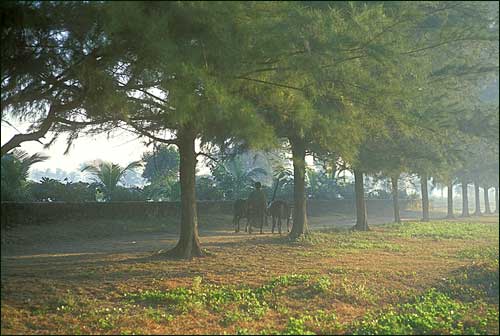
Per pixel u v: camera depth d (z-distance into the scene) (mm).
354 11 9578
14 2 8383
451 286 12102
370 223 35625
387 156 19344
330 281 12352
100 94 9500
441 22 11031
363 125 12203
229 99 7918
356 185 27547
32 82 9609
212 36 8094
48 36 9055
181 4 7676
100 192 28844
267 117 10344
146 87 10102
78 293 10641
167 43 7785
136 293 10852
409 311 10070
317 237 21938
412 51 10672
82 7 8445
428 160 18953
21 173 23656
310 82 9758
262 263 15219
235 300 10656
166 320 9164
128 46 8758
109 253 16953
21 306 9453
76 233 22391
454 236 22422
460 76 12258
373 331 8484
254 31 8422
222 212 33469
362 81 10125
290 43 8828
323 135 10664
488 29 10766
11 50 8750
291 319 9172
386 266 15047
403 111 12031
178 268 13805
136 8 7488
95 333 8258
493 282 12086
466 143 15156
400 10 9602
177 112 8320
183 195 15852
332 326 8969
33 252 17219
